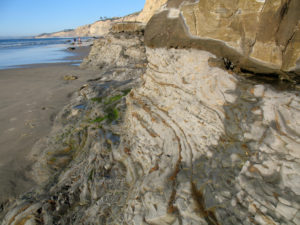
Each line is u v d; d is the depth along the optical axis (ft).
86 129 20.76
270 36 9.06
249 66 10.12
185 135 11.34
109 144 16.53
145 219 9.15
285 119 7.61
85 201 12.87
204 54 11.68
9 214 13.01
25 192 15.28
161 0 63.16
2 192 15.28
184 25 12.43
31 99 33.45
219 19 10.64
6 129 24.00
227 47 10.69
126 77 36.63
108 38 56.34
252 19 9.52
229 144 9.02
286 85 8.87
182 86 12.49
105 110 23.22
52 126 24.76
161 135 12.59
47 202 12.86
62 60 80.89
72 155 18.98
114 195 12.16
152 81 15.49
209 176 9.04
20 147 20.67
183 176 9.96
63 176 15.85
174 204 9.00
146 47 16.47
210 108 10.51
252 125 8.35
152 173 10.92
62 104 31.19
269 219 6.28
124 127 17.75
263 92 8.79
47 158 18.63
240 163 8.18
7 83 43.14
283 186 6.54
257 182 7.11
